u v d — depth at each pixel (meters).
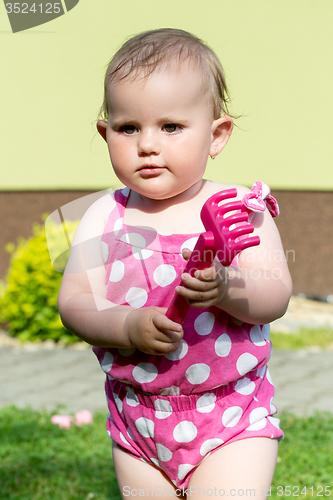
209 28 7.75
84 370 5.85
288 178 7.87
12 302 7.05
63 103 7.99
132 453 2.02
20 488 3.18
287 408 4.64
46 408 4.68
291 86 7.75
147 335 1.72
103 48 7.83
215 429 1.89
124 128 1.81
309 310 8.16
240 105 7.77
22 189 8.22
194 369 1.87
